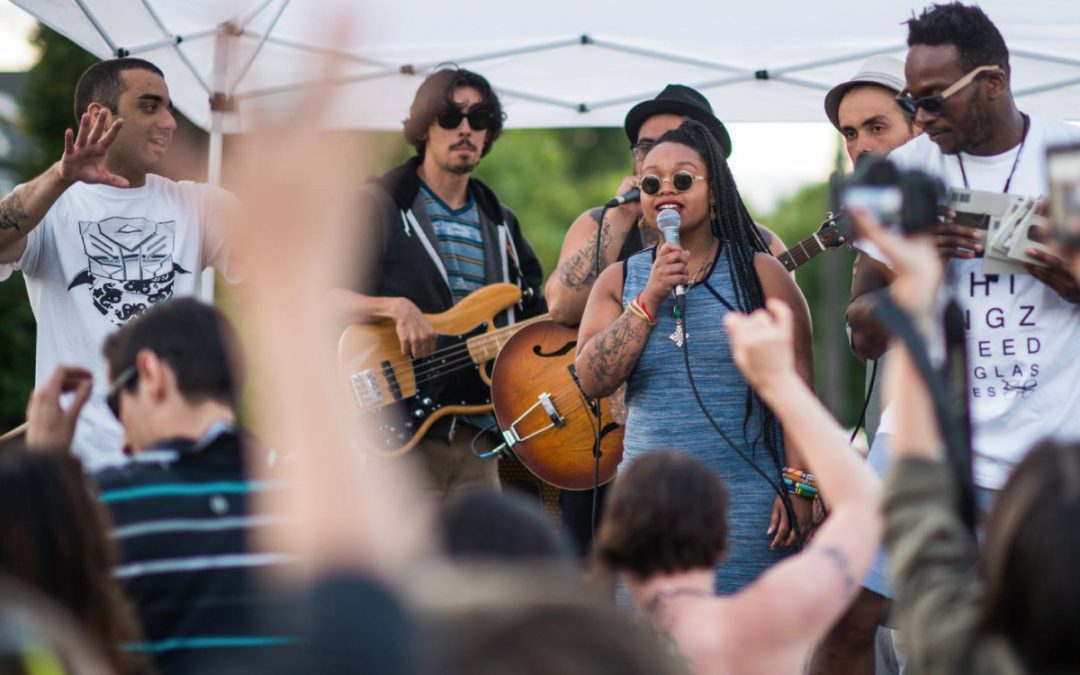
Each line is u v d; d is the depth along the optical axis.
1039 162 3.58
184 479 2.45
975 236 3.31
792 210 23.38
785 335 2.04
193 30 5.85
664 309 4.09
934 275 1.80
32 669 1.73
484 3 5.92
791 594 2.21
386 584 1.21
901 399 1.91
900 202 1.78
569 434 5.16
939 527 1.84
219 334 2.56
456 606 1.26
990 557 1.65
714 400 3.99
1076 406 3.52
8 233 4.28
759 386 2.08
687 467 2.48
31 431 2.83
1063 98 6.04
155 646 2.37
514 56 6.42
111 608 2.21
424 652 1.21
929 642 1.75
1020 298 3.52
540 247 19.38
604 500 5.20
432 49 6.32
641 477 2.47
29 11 5.42
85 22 5.62
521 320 5.57
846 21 5.79
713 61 6.33
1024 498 1.63
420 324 5.20
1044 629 1.58
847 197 1.81
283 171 1.07
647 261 4.22
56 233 4.60
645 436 4.05
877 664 4.85
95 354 4.57
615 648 1.25
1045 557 1.58
